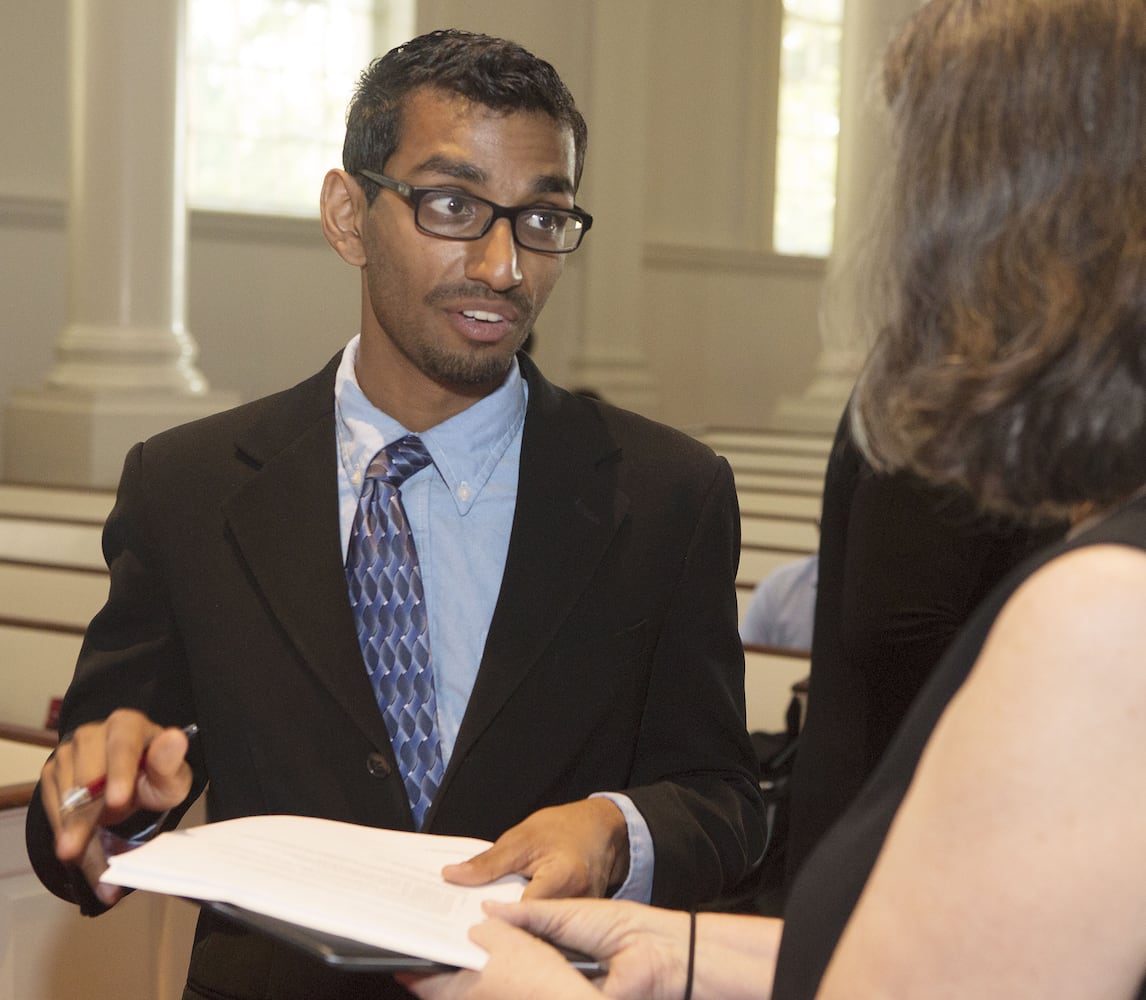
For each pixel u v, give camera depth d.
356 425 1.51
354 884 1.12
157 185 7.53
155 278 7.58
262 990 1.39
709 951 1.14
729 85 12.44
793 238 13.12
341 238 1.54
